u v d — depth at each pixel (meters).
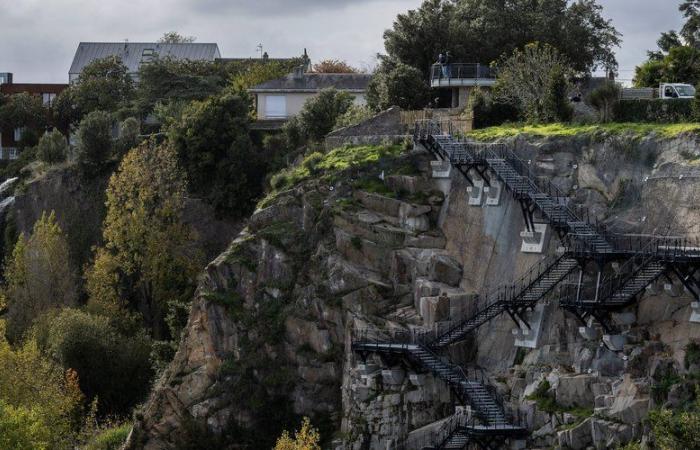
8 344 123.50
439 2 142.62
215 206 133.00
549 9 138.50
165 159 133.88
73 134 173.25
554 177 97.62
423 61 137.75
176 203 132.75
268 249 107.06
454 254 102.00
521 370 92.12
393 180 106.56
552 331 91.62
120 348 124.75
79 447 113.62
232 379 104.44
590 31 137.50
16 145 193.00
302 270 105.75
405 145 108.75
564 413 86.25
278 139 134.12
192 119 135.25
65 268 138.88
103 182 146.88
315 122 131.12
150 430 105.62
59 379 116.31
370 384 97.62
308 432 100.38
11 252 151.75
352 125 115.44
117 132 163.12
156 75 172.62
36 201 151.12
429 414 94.69
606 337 85.75
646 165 92.25
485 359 95.94
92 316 128.00
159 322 130.38
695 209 86.31
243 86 160.38
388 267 103.19
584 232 90.81
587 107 109.81
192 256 131.38
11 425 99.44
